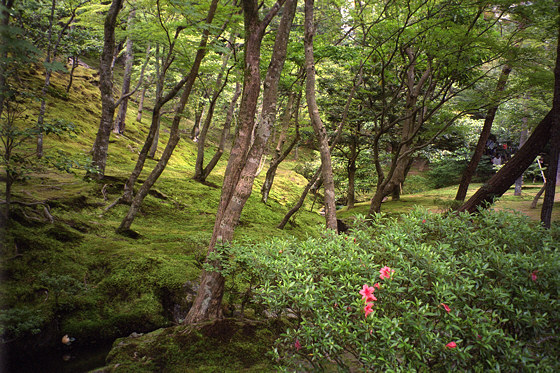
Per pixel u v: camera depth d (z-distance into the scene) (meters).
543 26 6.36
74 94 16.34
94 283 4.51
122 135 16.72
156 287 4.64
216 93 12.21
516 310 2.62
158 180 11.26
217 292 3.87
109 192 8.34
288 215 10.44
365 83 12.50
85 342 3.79
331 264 2.99
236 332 3.70
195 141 24.33
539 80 6.99
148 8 8.29
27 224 5.05
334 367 3.22
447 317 2.52
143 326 4.17
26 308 3.63
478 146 11.23
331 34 9.99
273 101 3.98
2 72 3.07
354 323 2.75
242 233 8.22
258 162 3.96
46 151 9.79
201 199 10.78
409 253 3.02
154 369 3.24
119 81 26.67
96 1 10.21
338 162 17.95
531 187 19.81
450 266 2.88
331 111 14.08
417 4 7.36
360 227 3.86
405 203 15.66
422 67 9.68
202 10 6.87
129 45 15.70
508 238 3.35
